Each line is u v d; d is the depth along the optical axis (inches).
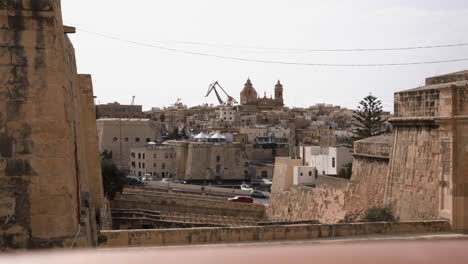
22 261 79.4
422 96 995.3
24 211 325.4
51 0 332.2
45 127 329.1
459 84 898.7
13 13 326.3
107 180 1908.2
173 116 7381.9
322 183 1565.0
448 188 884.6
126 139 4461.1
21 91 327.9
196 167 3991.1
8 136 326.0
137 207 1942.7
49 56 331.0
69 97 388.2
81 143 661.9
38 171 327.6
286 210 1781.5
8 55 326.3
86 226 378.6
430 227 847.7
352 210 1338.6
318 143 4461.1
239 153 4168.3
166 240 686.5
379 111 2723.9
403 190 1055.0
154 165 4121.6
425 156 984.9
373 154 1277.1
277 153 4928.6
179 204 1948.8
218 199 2215.8
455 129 882.8
